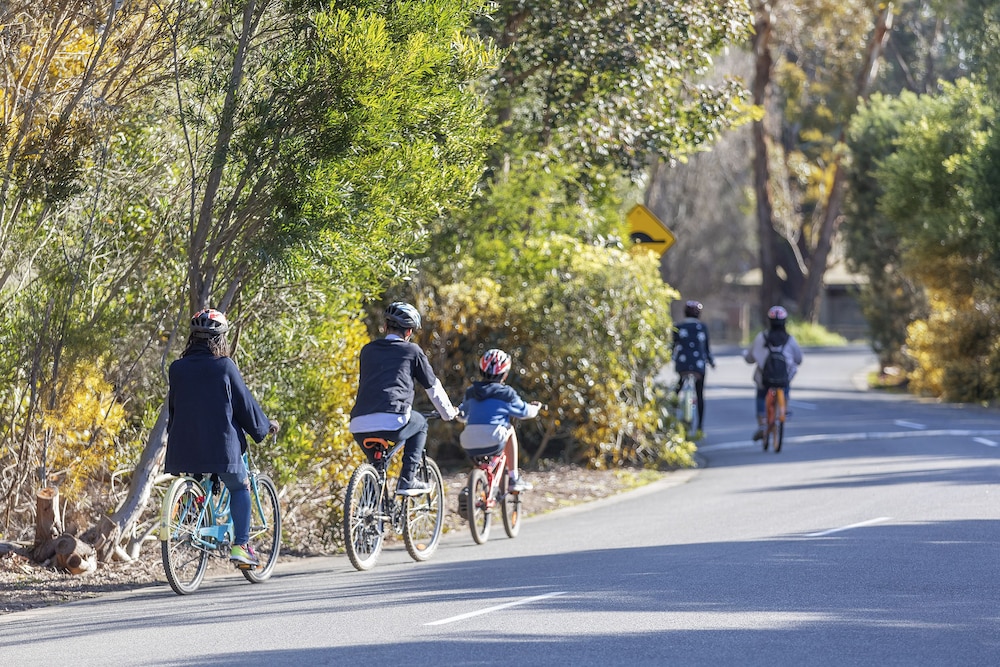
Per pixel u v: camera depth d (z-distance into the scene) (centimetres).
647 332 6888
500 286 6906
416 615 3114
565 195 7388
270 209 3956
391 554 4562
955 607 3067
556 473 6669
